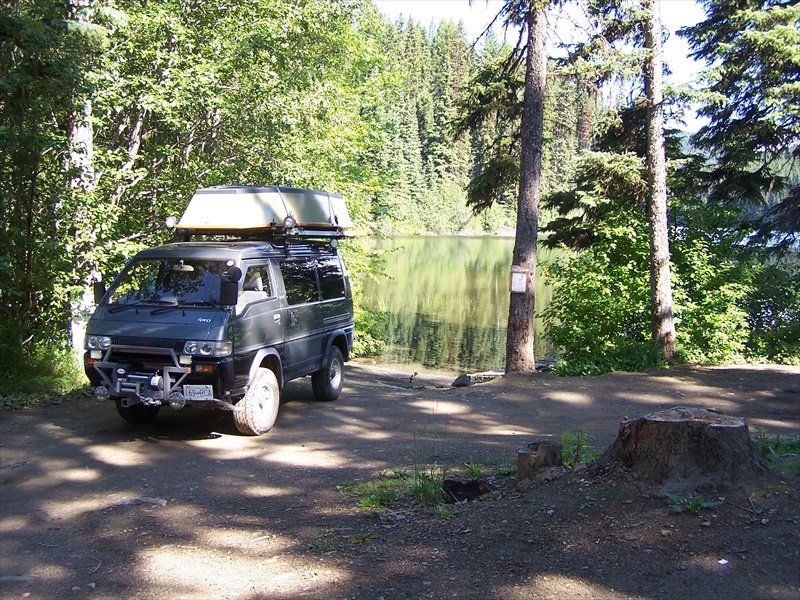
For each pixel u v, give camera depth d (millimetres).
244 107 12656
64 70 9906
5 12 9469
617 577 3758
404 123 77188
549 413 10109
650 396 11227
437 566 4148
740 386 11930
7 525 5234
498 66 14617
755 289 16500
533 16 12891
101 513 5504
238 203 9312
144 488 6172
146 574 4344
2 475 6500
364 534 4832
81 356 11234
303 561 4453
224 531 5078
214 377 7516
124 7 12062
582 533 4234
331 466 6965
